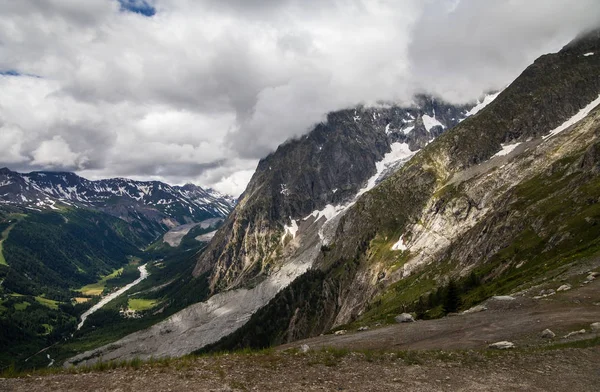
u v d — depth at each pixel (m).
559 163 171.62
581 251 77.75
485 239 148.50
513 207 151.25
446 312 77.94
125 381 23.84
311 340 51.12
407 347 38.66
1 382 23.48
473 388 23.05
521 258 106.81
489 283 104.88
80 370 26.50
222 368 27.03
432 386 23.56
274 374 26.02
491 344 34.66
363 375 25.94
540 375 25.06
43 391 22.09
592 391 22.19
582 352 28.97
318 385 23.78
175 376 24.91
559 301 46.78
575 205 114.12
